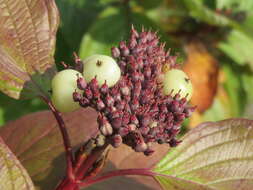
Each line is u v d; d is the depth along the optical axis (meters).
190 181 0.10
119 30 0.19
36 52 0.10
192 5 0.20
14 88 0.10
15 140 0.11
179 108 0.09
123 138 0.08
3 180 0.08
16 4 0.10
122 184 0.12
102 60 0.09
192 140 0.10
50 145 0.11
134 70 0.09
